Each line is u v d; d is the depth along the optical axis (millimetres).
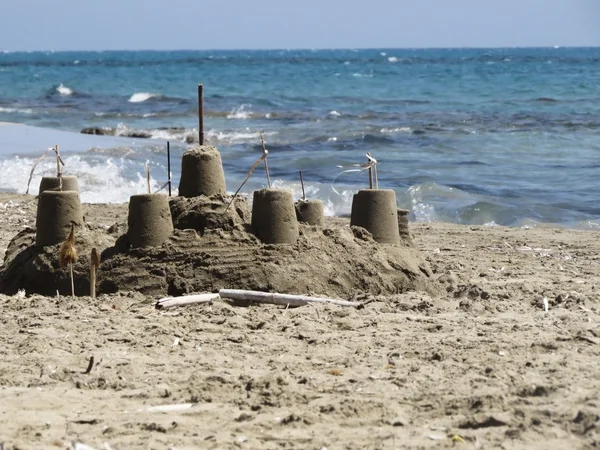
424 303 22141
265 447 13391
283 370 16953
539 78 152875
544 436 13492
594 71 178875
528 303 23094
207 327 19922
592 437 13414
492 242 34750
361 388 15867
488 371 16562
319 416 14531
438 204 43938
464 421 14188
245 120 90250
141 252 22688
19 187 47156
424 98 117188
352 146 66750
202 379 16375
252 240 22938
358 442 13500
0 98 123125
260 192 23141
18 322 20281
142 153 60531
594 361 17188
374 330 19828
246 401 15281
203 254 22531
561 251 32906
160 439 13688
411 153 62875
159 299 21719
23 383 16484
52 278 23141
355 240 24141
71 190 26219
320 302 21750
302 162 57156
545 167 56562
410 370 16859
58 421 14539
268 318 20703
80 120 90000
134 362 17406
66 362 17516
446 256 31359
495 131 75688
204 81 160625
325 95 124375
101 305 21484
